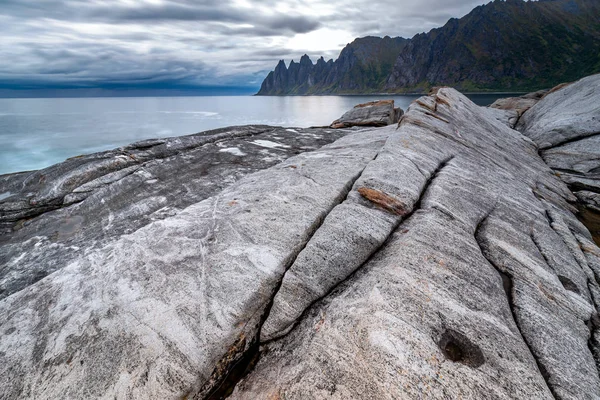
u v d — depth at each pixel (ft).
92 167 44.88
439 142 40.34
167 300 19.58
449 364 14.61
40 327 19.04
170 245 24.13
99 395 15.97
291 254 22.27
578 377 15.42
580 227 33.35
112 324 18.56
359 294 18.45
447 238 21.79
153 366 16.79
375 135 46.62
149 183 41.52
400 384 13.87
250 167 45.19
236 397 16.92
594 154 54.13
